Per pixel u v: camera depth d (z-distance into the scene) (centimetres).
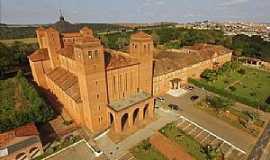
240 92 7481
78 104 5156
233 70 9900
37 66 7375
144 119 5644
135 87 6025
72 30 11156
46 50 7644
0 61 8838
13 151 4050
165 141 4784
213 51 9969
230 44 13000
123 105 5178
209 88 7650
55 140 4884
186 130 5250
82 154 4497
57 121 5669
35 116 5153
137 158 4347
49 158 4372
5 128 4778
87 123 5297
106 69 5034
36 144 4325
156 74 7019
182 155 4356
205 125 5412
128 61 5662
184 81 8425
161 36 16462
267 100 6544
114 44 14312
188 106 6462
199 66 9019
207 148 4478
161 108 6325
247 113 5941
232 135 5003
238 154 4397
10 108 6141
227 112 5978
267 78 9062
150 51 6009
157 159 4291
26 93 6588
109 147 4672
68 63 6588
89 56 4509
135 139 4891
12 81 8350
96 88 4869
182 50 11394
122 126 5322
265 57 11588
